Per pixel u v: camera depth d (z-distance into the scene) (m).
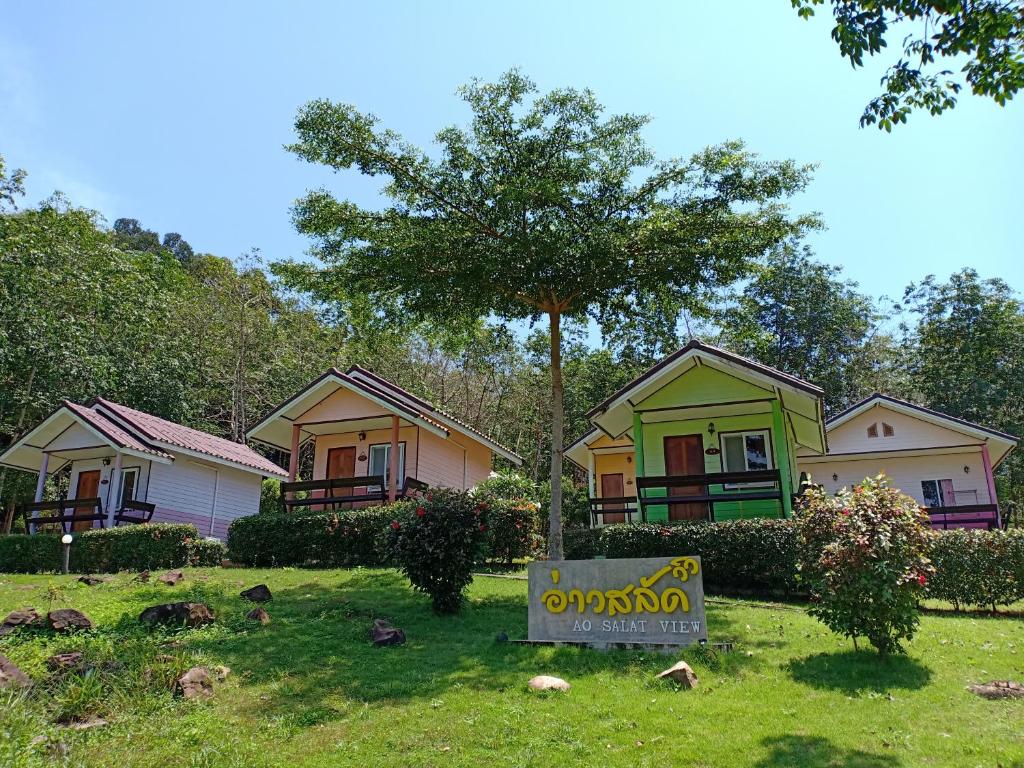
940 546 13.49
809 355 38.31
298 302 41.25
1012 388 35.16
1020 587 12.80
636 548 15.38
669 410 18.83
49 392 28.42
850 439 24.59
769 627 10.71
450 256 14.14
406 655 8.84
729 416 19.42
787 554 13.98
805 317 38.03
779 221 14.27
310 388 22.17
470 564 11.31
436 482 24.06
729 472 18.20
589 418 18.86
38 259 28.16
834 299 38.44
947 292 37.88
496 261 13.77
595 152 14.66
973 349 36.28
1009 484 34.31
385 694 7.34
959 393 35.66
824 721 6.55
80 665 7.04
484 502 11.93
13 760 4.99
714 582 14.75
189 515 23.62
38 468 24.66
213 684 7.36
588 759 5.71
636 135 14.65
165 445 22.41
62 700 6.28
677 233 13.98
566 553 16.39
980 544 13.25
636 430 18.52
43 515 25.33
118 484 20.98
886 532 8.62
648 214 14.43
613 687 7.66
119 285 31.55
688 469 19.44
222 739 5.97
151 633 9.11
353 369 25.02
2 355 26.52
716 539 14.73
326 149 14.47
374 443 23.64
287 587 13.51
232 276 39.12
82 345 29.12
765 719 6.62
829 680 7.88
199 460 24.14
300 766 5.57
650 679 7.86
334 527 17.34
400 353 40.59
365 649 9.02
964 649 9.52
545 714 6.75
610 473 26.81
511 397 42.09
